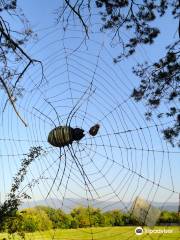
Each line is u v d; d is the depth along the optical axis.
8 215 4.82
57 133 4.62
